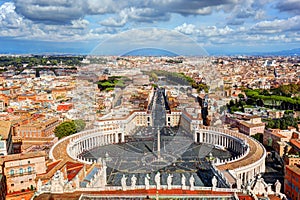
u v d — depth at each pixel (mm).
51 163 138000
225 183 123500
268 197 83750
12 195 115500
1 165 116625
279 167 179500
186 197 82375
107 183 135500
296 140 194750
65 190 88750
